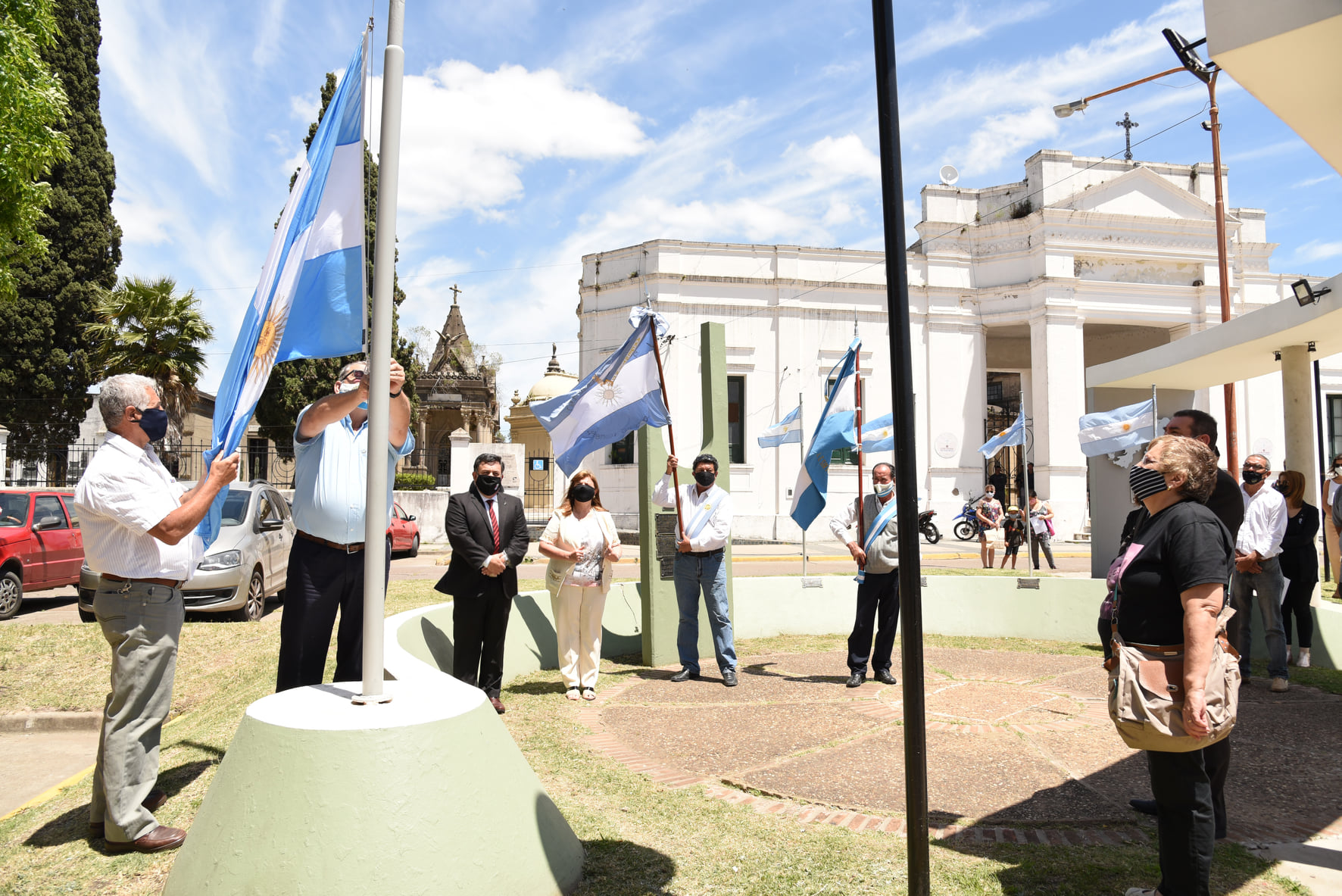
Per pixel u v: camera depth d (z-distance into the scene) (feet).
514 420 108.37
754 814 12.80
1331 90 14.75
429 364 150.71
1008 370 99.71
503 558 18.56
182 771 14.90
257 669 22.56
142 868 11.09
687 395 80.48
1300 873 10.80
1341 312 25.30
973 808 13.09
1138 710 9.15
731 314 81.56
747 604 30.12
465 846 9.00
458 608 18.93
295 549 14.16
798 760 15.62
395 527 60.18
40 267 80.84
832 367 82.69
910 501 8.18
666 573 25.57
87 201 84.02
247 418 11.46
